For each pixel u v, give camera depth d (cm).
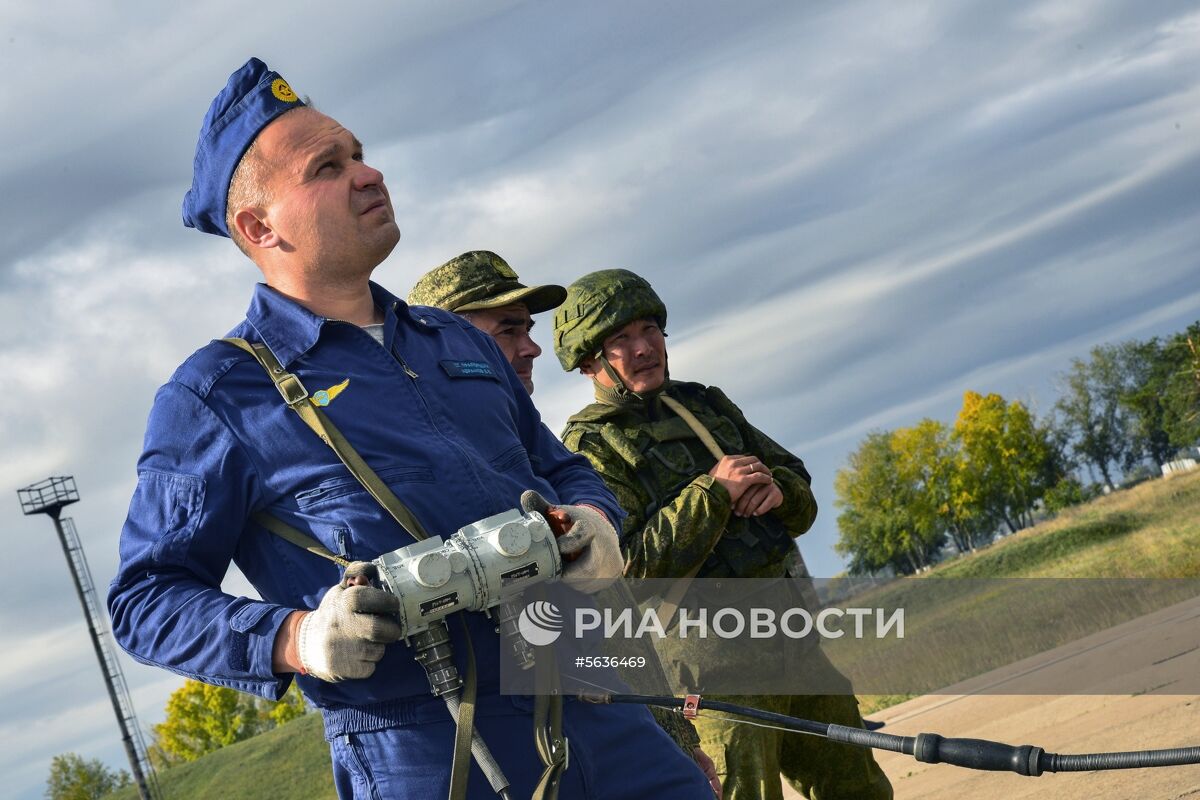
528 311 527
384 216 295
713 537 470
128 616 274
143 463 280
